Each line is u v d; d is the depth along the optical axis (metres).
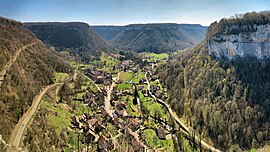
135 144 150.00
